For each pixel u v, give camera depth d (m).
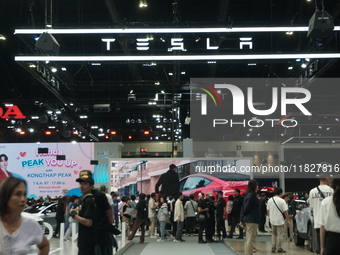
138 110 36.75
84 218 5.86
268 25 11.12
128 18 21.75
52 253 11.88
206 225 15.44
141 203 15.62
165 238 17.56
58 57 11.34
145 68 27.45
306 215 12.04
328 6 18.50
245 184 21.12
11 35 22.27
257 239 16.00
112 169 21.48
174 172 21.38
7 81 28.14
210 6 21.56
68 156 28.28
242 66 26.47
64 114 32.38
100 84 25.69
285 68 23.28
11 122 33.81
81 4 20.17
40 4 19.78
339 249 4.53
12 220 3.09
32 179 27.91
